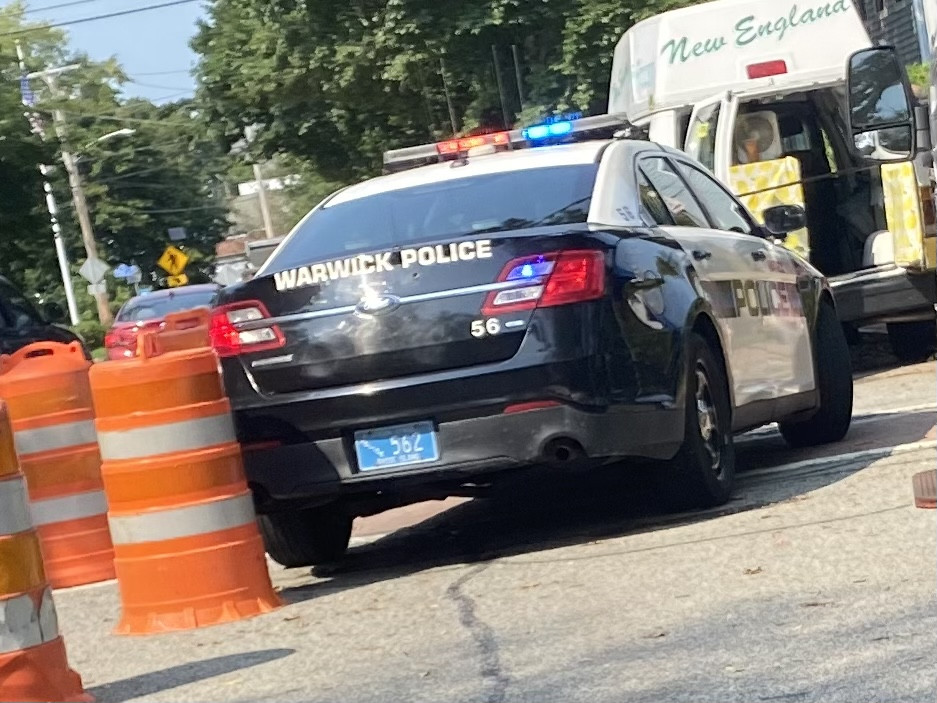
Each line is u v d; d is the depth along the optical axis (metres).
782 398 8.52
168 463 6.57
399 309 6.82
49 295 65.69
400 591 6.80
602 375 6.76
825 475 8.10
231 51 33.28
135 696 5.55
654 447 7.01
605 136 9.27
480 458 6.77
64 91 54.75
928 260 12.65
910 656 4.82
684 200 8.34
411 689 5.14
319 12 30.03
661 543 6.95
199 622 6.58
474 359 6.78
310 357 6.89
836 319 9.57
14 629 5.22
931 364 13.44
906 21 28.03
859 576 5.86
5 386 8.48
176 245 69.31
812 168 13.83
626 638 5.43
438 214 7.59
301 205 60.72
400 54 28.23
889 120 7.21
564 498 9.04
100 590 8.24
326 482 6.91
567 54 25.94
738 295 8.12
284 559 7.85
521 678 5.10
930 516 6.67
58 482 8.53
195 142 36.53
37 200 31.75
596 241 6.90
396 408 6.80
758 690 4.67
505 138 9.25
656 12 25.28
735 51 14.20
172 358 6.61
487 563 7.18
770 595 5.76
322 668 5.60
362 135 33.56
